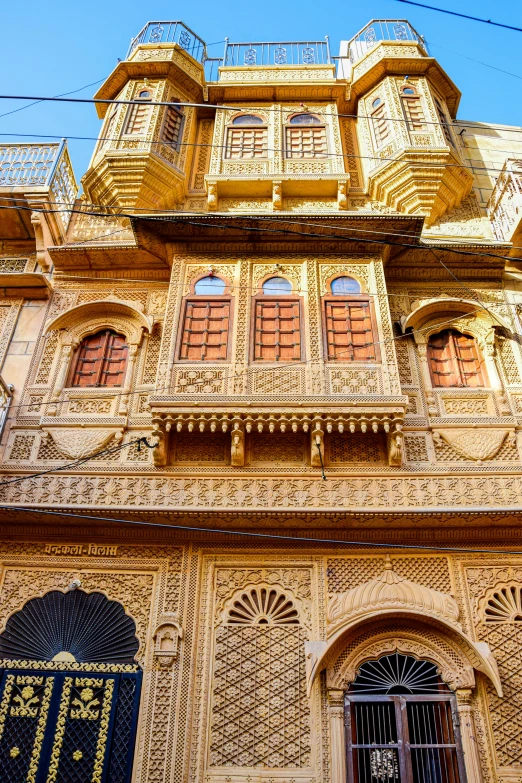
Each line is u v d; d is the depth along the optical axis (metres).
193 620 7.07
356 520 7.30
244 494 7.50
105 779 6.26
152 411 7.56
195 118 11.46
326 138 10.92
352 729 6.55
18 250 10.05
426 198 9.94
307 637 6.94
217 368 8.00
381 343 8.14
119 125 10.57
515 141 11.45
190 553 7.50
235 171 10.34
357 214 8.62
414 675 6.82
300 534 7.49
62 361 8.82
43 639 7.06
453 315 9.12
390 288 9.34
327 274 8.84
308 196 10.37
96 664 6.86
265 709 6.60
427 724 6.58
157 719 6.54
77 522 7.47
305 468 7.66
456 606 7.02
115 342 9.12
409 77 11.27
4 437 8.07
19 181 9.78
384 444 7.83
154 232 8.86
